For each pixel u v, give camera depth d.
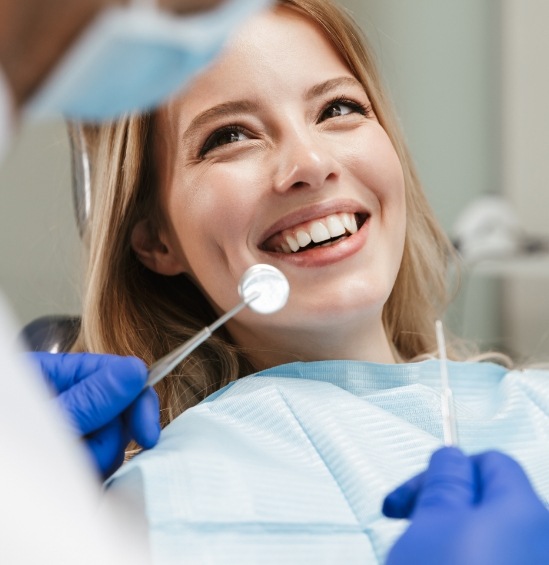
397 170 1.08
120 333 1.20
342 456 0.87
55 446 0.45
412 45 3.07
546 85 2.91
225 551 0.72
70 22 0.41
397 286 1.35
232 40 1.02
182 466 0.77
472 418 1.01
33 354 0.90
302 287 1.02
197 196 1.04
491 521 0.61
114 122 1.15
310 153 0.99
